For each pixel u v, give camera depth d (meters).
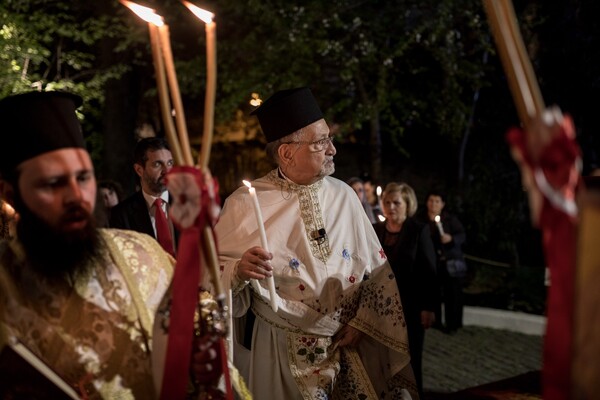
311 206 3.75
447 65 12.42
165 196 4.77
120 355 2.12
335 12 11.66
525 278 11.73
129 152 14.04
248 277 3.38
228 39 12.68
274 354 3.72
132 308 2.17
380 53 12.28
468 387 7.26
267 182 3.85
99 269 2.14
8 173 2.03
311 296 3.65
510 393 6.42
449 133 13.79
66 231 2.02
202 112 14.94
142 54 13.93
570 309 1.48
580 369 1.52
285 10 11.59
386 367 3.95
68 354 2.06
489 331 9.52
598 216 1.56
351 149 15.31
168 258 2.35
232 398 2.17
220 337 2.09
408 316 5.71
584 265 1.55
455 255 9.34
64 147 2.01
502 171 15.09
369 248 3.89
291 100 3.71
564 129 1.43
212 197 1.91
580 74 14.31
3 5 10.45
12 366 1.80
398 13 12.30
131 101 14.12
